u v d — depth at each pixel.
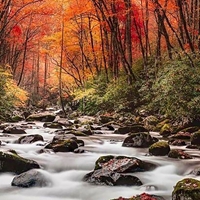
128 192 5.99
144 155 8.81
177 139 10.91
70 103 30.80
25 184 6.35
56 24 28.83
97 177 6.54
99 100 22.23
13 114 21.00
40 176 6.55
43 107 36.00
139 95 19.17
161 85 13.76
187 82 12.95
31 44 36.06
